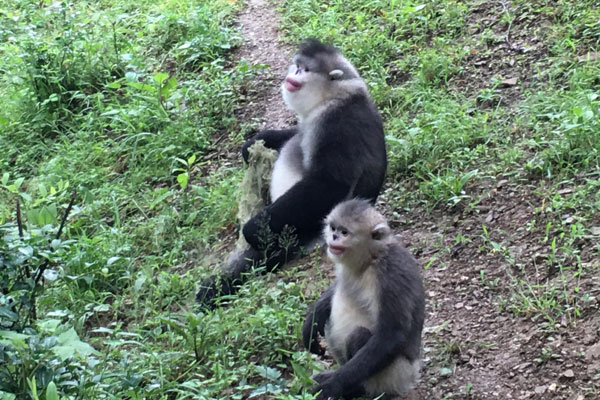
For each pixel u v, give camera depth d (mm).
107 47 12008
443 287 7246
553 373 6141
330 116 7988
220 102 10539
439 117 9289
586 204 7602
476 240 7680
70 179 9758
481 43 10422
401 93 9969
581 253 7156
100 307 7344
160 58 11945
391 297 5695
